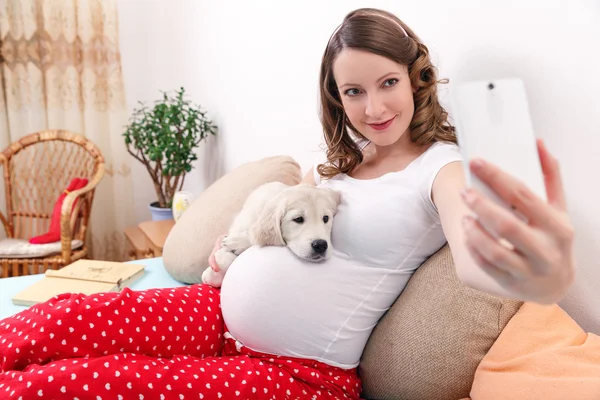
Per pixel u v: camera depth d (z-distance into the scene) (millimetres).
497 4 1070
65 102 3182
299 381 1029
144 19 3373
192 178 3275
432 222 1017
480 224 473
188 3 2920
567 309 1000
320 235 1034
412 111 1016
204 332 1082
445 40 1226
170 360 946
